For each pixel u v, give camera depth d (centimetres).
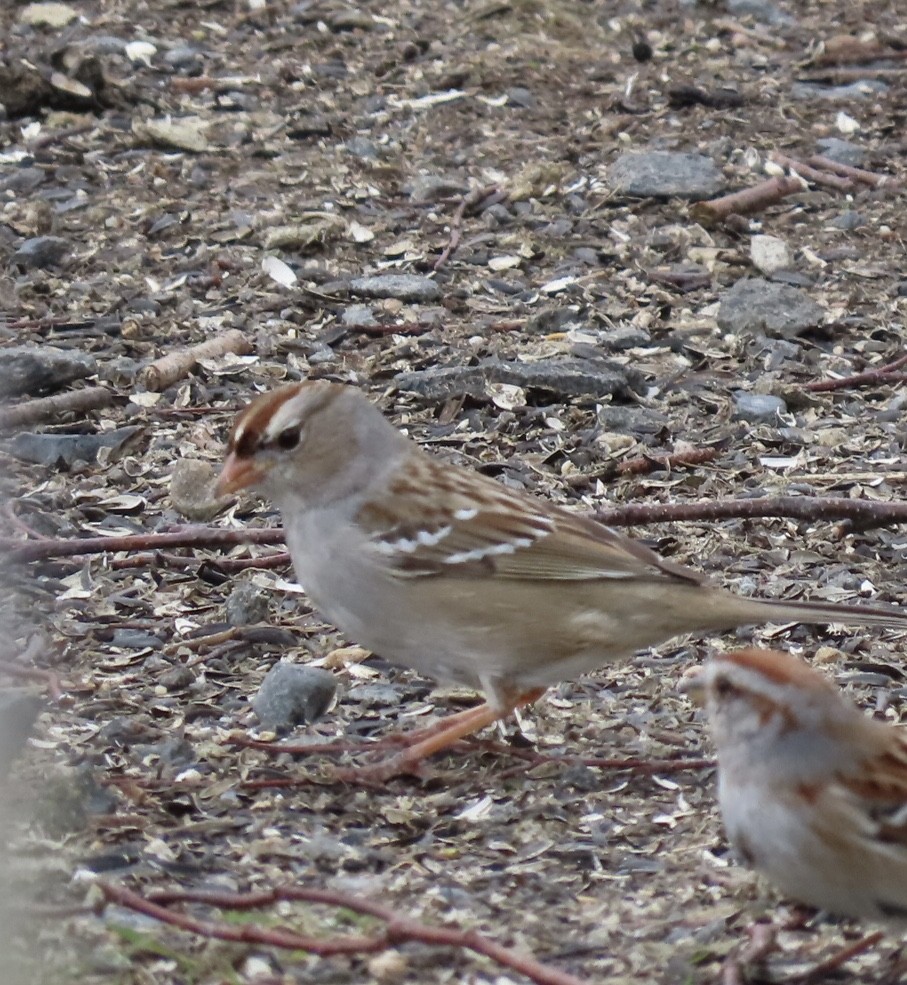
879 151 1877
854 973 702
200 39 2105
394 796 869
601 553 878
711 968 707
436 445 1308
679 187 1741
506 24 2156
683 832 834
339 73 2016
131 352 1439
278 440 887
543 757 902
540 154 1836
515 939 732
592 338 1470
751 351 1460
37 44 2042
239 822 836
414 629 888
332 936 724
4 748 847
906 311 1538
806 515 1165
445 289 1554
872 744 659
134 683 983
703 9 2264
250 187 1736
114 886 739
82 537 1157
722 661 680
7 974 670
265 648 1030
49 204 1661
